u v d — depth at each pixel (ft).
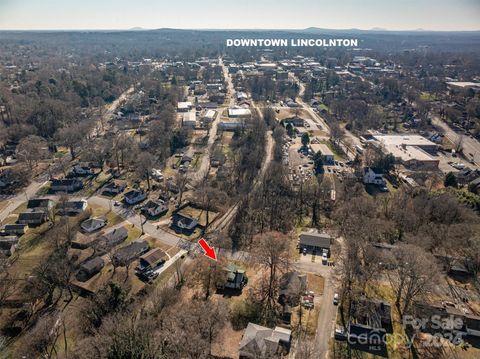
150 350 163.84
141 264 265.13
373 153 472.44
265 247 238.89
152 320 195.72
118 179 422.41
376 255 240.53
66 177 422.82
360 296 225.76
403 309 220.02
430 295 232.32
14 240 286.05
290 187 390.01
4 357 189.06
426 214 299.99
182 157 482.69
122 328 173.68
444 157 514.27
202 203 356.79
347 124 631.15
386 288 239.09
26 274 251.80
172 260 276.00
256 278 253.85
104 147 462.19
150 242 299.79
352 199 335.88
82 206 347.97
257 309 222.48
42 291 233.35
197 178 424.87
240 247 294.25
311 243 289.12
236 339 198.29
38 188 397.60
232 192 386.93
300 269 263.08
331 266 266.77
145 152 447.01
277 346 185.26
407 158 480.23
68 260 260.42
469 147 551.18
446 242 262.47
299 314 218.18
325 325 209.77
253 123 583.58
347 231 290.97
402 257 218.59
